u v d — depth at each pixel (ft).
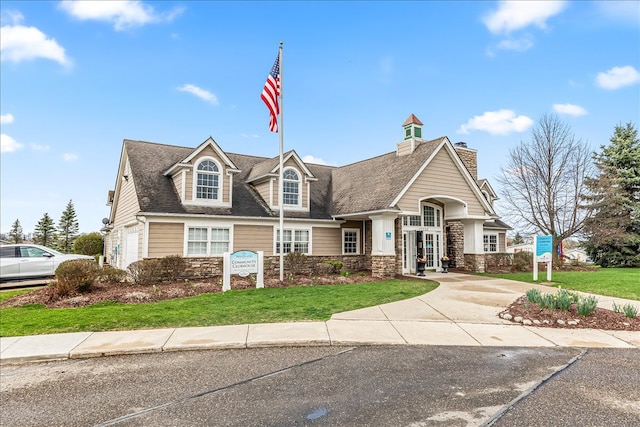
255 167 69.10
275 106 47.44
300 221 60.44
